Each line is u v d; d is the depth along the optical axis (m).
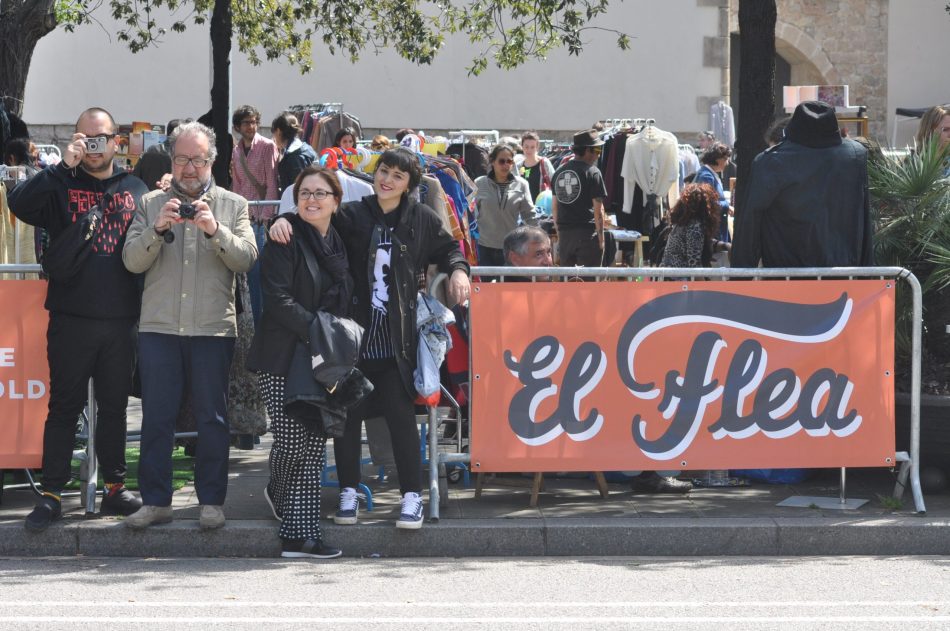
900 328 16.50
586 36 52.91
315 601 12.18
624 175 31.91
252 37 33.81
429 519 14.58
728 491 16.59
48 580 12.96
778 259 15.88
